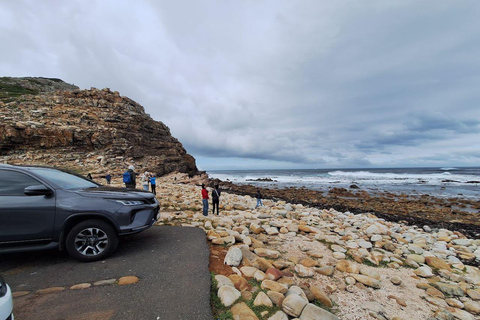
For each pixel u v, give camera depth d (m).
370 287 4.45
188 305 3.08
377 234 8.08
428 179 56.50
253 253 5.24
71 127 38.97
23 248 4.02
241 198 18.28
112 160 37.56
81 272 3.92
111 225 4.47
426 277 5.21
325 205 21.80
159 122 59.94
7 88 74.56
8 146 34.31
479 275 5.54
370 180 56.84
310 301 3.74
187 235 6.09
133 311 2.92
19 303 3.04
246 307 3.19
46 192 4.18
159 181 33.50
